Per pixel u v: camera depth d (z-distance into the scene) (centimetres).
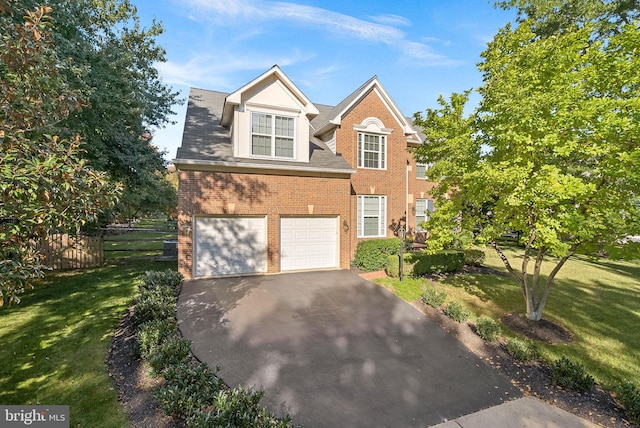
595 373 606
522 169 689
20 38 365
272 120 1185
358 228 1554
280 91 1196
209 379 454
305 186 1208
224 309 792
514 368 615
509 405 500
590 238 631
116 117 1206
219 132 1302
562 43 699
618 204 648
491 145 802
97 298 870
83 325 690
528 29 780
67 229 405
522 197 680
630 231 622
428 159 1027
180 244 1034
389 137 1628
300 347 629
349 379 538
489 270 1391
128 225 3081
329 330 711
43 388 467
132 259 1448
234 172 1095
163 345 521
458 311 805
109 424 396
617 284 1224
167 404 391
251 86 1128
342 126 1511
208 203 1062
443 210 922
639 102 572
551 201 646
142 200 1962
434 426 441
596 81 669
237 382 504
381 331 724
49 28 780
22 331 655
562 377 558
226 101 1091
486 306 940
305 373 544
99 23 1434
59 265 1239
